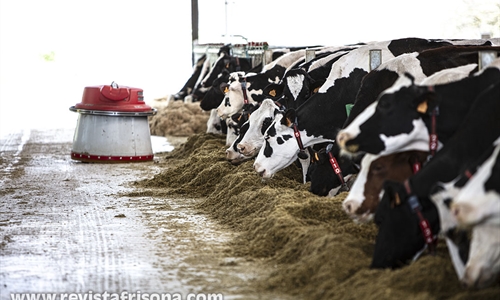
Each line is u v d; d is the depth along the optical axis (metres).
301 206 9.25
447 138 7.40
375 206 7.42
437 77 7.79
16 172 15.91
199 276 7.59
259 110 12.03
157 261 8.25
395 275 6.36
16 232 9.86
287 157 10.78
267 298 6.79
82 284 7.41
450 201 6.06
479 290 5.99
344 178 10.02
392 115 7.12
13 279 7.61
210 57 25.73
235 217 10.42
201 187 13.15
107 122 17.47
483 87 7.62
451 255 6.22
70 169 16.44
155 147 20.69
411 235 6.66
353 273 6.90
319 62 12.45
